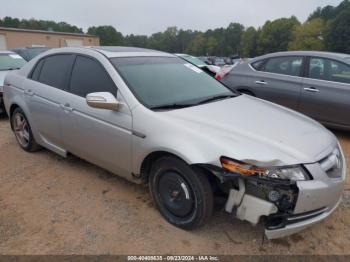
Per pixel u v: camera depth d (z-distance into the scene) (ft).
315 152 9.25
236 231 10.20
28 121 15.51
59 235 10.03
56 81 13.92
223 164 8.68
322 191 8.71
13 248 9.49
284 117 11.27
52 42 134.10
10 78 16.65
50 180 13.50
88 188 12.82
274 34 264.11
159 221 10.66
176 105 11.16
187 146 9.31
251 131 9.66
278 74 21.02
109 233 10.11
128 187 12.89
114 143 11.35
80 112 12.37
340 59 18.85
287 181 8.36
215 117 10.41
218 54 315.17
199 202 9.45
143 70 12.37
